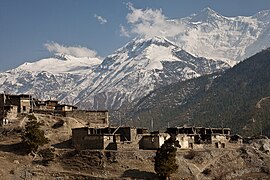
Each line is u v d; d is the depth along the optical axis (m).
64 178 151.50
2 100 199.50
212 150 183.62
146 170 159.62
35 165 159.38
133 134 179.75
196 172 165.75
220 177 166.50
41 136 168.25
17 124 190.12
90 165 159.88
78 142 175.75
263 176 172.00
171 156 155.50
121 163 161.12
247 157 184.75
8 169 153.00
